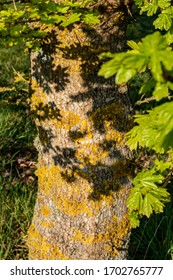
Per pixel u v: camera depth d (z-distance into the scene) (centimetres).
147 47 139
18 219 431
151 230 414
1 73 721
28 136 583
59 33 275
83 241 310
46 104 294
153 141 245
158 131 229
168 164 299
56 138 296
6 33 228
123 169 306
